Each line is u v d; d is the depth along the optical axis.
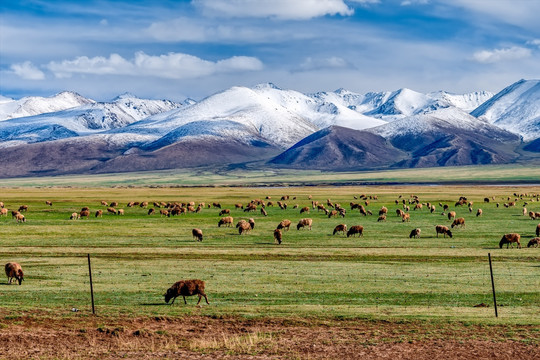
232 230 118.06
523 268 73.00
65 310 50.38
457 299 56.28
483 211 165.38
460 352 39.53
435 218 143.75
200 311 50.44
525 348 40.16
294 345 41.09
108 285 62.62
